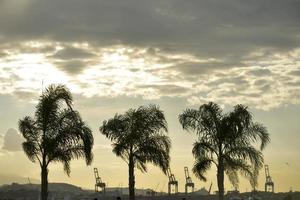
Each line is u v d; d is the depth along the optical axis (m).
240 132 46.03
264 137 46.84
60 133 42.75
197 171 46.84
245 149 46.41
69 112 43.56
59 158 42.75
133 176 46.69
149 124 46.91
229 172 47.19
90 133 43.34
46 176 42.88
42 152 42.97
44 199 42.53
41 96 43.66
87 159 43.19
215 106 47.19
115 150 46.53
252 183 46.88
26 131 42.97
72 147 43.19
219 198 46.41
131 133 46.28
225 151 46.78
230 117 46.06
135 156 46.47
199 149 46.62
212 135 46.91
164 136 47.22
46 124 43.03
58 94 43.62
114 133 46.97
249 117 46.19
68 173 43.25
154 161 46.31
